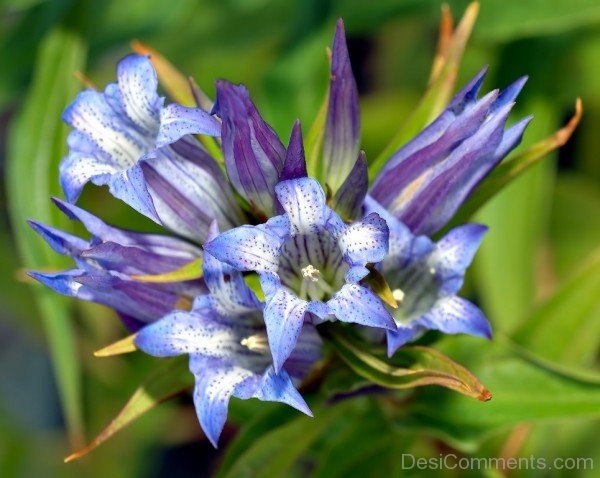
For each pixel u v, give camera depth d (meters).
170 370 0.42
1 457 0.56
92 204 0.54
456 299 0.42
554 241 0.54
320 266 0.42
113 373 0.54
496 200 0.50
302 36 0.51
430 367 0.42
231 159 0.41
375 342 0.43
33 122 0.48
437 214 0.42
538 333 0.47
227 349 0.41
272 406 0.44
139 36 0.53
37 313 0.56
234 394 0.41
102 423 0.54
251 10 0.54
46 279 0.41
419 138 0.42
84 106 0.42
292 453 0.44
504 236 0.50
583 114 0.54
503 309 0.50
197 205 0.42
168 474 0.56
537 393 0.44
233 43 0.54
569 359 0.47
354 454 0.46
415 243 0.42
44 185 0.47
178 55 0.55
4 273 0.56
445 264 0.42
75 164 0.42
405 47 0.56
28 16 0.52
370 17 0.51
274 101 0.50
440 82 0.44
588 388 0.44
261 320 0.42
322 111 0.42
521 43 0.51
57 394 0.61
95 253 0.41
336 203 0.42
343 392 0.43
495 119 0.41
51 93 0.48
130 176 0.41
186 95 0.45
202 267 0.41
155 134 0.42
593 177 0.54
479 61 0.51
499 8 0.50
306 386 0.43
